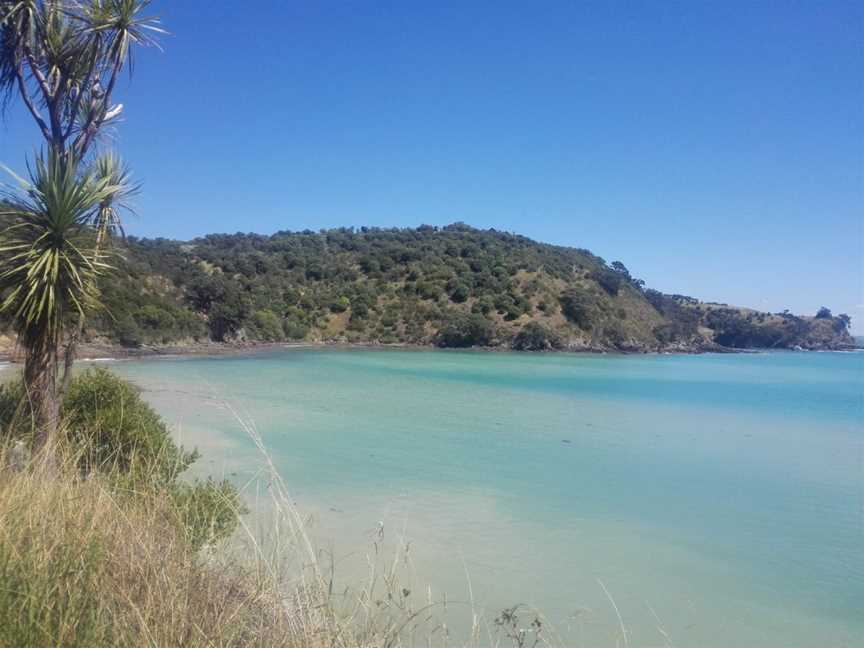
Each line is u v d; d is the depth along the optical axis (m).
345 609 4.43
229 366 58.50
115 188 9.67
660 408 39.69
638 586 11.84
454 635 8.07
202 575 3.97
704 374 74.12
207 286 84.38
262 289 102.81
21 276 8.97
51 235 8.95
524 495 17.67
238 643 3.37
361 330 102.75
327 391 41.12
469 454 22.88
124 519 4.25
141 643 2.95
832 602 11.48
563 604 10.73
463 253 129.62
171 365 56.94
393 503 16.03
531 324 101.19
